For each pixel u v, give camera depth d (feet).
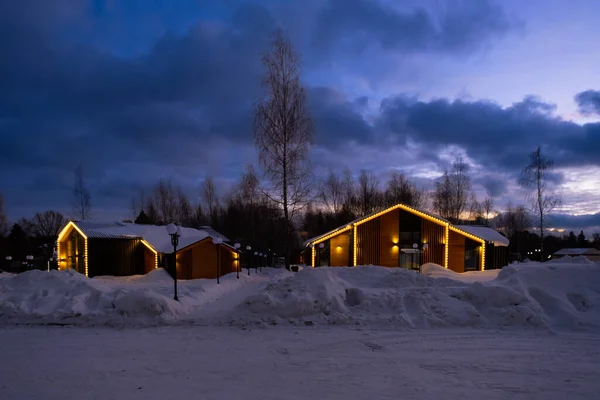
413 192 180.65
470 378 20.71
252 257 159.12
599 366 22.82
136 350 26.18
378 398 18.03
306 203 94.32
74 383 20.03
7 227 181.88
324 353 25.38
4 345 27.76
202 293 50.03
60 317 35.58
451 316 33.86
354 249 100.68
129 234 102.89
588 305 35.63
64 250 108.99
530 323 32.71
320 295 36.76
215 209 199.31
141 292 37.81
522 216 190.49
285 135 90.27
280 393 18.58
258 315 35.01
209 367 22.52
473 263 99.55
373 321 33.86
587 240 264.31
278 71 91.25
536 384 19.88
